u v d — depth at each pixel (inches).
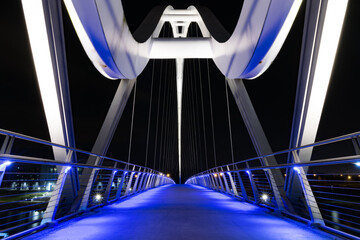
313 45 152.4
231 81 380.8
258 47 258.4
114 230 132.6
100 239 115.3
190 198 312.2
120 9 303.3
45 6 153.7
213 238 118.2
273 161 249.0
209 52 469.4
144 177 455.8
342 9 137.6
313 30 151.8
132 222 154.0
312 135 163.2
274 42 255.4
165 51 468.1
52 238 116.8
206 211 199.5
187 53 470.3
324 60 149.5
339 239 113.3
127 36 332.5
